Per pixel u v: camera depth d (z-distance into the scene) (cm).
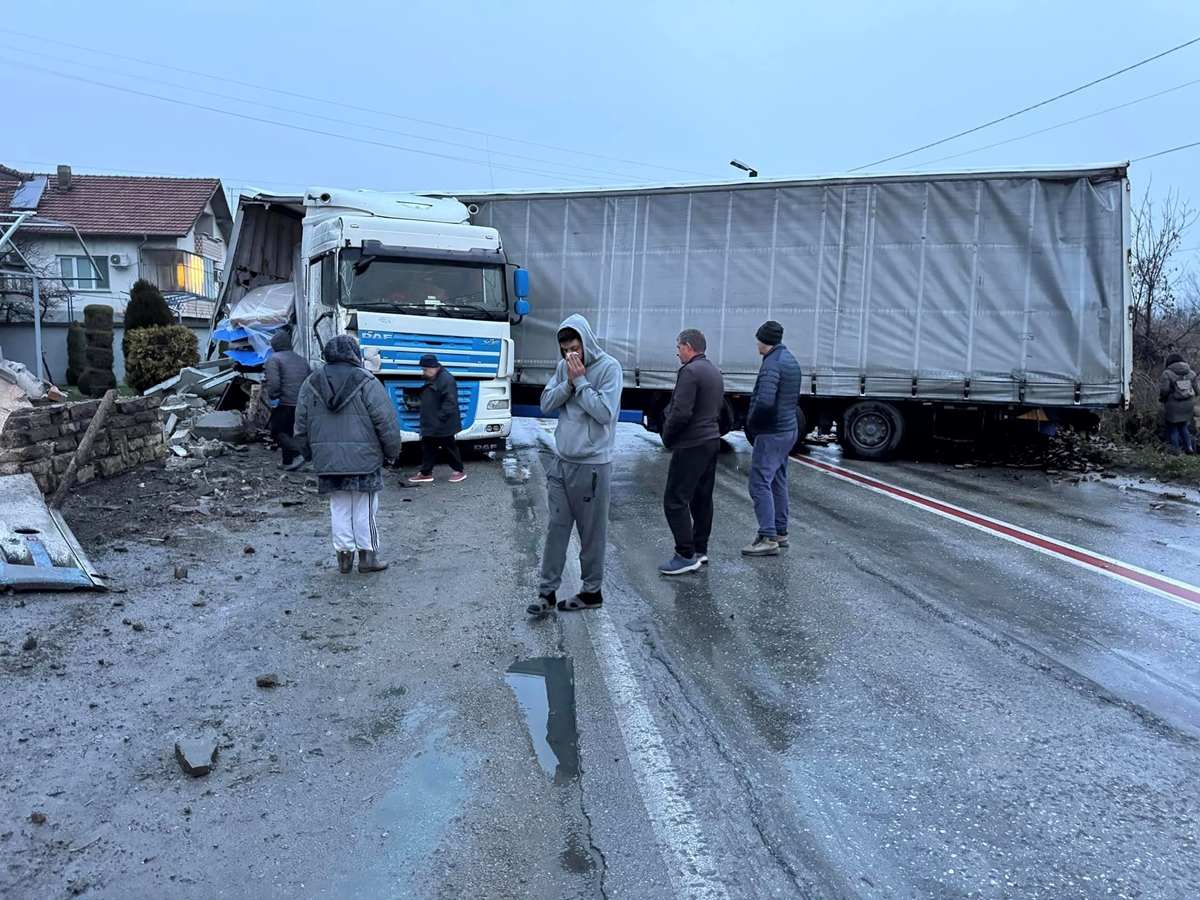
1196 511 903
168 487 888
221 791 342
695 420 624
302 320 1266
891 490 1005
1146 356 1602
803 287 1189
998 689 447
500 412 1150
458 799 341
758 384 686
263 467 1063
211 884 286
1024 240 1117
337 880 290
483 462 1186
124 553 655
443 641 505
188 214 2944
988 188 1124
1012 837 319
